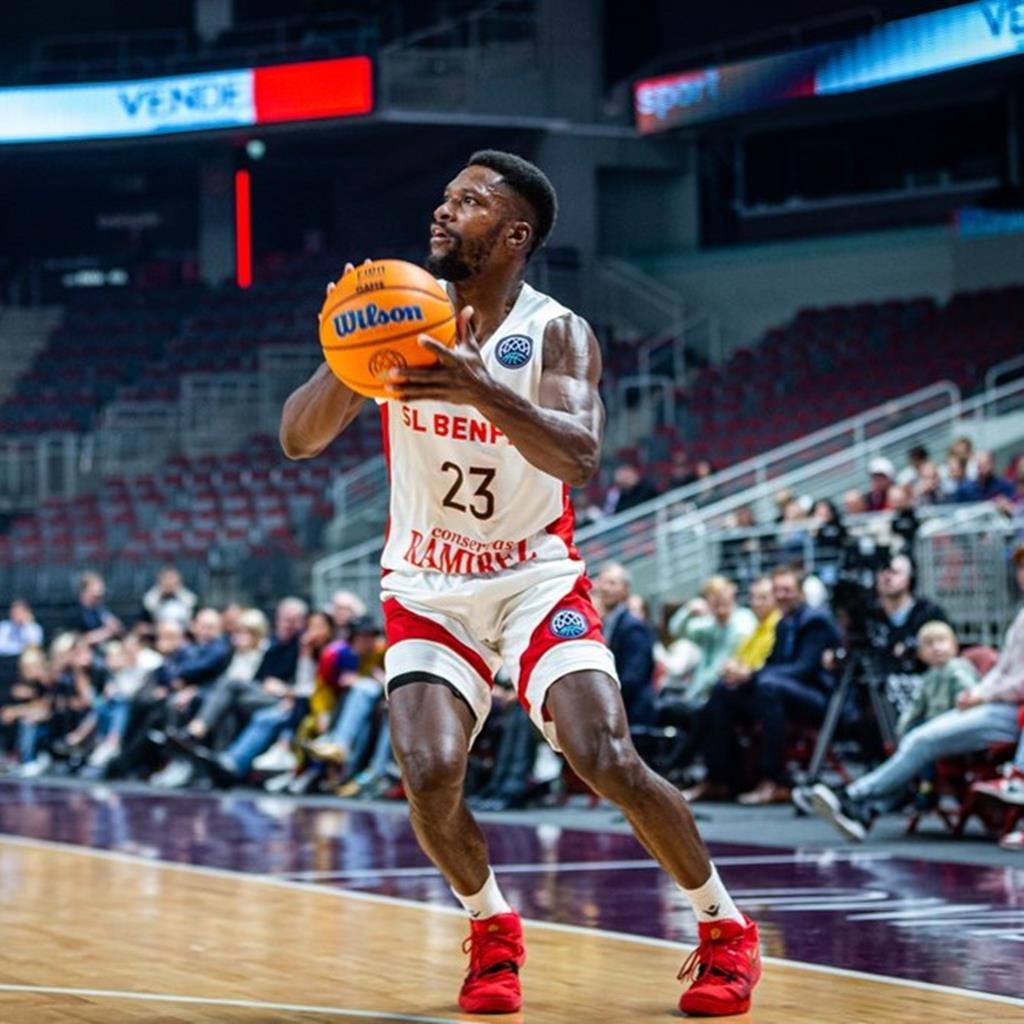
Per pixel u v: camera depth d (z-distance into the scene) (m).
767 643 12.32
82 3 32.59
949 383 21.11
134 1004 4.68
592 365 4.42
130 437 26.53
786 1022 4.40
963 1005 4.66
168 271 32.53
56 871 8.38
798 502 15.45
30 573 23.56
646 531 18.05
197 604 22.08
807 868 8.28
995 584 12.91
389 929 6.28
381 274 4.03
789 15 26.17
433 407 4.43
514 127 27.22
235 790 14.41
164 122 28.06
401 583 4.62
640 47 27.91
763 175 27.94
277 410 26.73
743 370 23.80
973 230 23.92
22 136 28.53
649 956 5.56
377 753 13.38
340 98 26.91
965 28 21.70
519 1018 4.47
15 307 30.84
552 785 12.68
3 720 18.83
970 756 9.64
